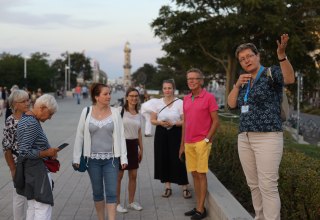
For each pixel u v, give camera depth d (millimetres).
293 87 26703
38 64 55125
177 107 7488
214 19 29031
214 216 6242
